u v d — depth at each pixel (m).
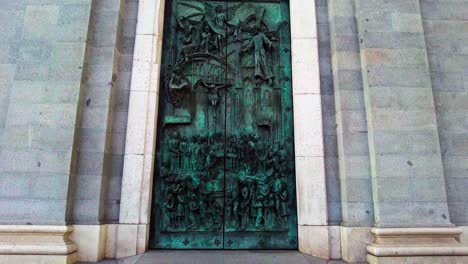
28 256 5.86
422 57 7.16
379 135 6.71
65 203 6.20
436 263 6.04
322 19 7.94
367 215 6.59
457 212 6.88
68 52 6.93
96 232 6.33
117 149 7.05
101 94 7.00
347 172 6.78
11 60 7.34
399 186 6.47
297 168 7.19
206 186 7.37
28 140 6.45
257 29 8.23
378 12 7.39
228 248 7.13
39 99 6.66
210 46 8.11
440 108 7.39
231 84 7.93
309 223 6.84
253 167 7.50
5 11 7.62
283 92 7.92
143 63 7.44
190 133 7.62
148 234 6.96
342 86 7.22
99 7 7.48
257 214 7.27
